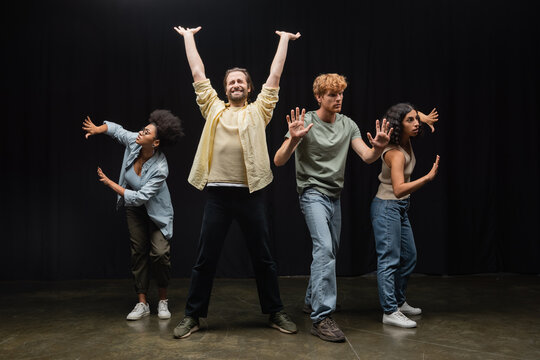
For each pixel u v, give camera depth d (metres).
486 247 4.13
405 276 2.73
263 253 2.42
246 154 2.31
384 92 4.14
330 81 2.45
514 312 2.84
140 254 2.79
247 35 4.13
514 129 4.11
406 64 4.14
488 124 4.13
